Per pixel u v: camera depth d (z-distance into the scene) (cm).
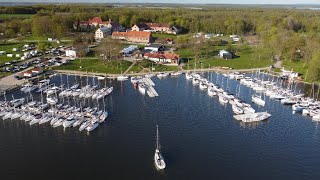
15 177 9375
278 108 14712
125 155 10525
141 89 16575
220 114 13875
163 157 10400
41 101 14938
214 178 9331
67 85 17488
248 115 13500
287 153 10750
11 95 15850
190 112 14062
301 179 9350
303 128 12650
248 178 9350
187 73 19825
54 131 12200
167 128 12475
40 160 10250
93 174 9500
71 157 10419
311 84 17950
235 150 10888
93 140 11512
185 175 9456
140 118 13388
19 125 12719
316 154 10700
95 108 14138
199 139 11619
